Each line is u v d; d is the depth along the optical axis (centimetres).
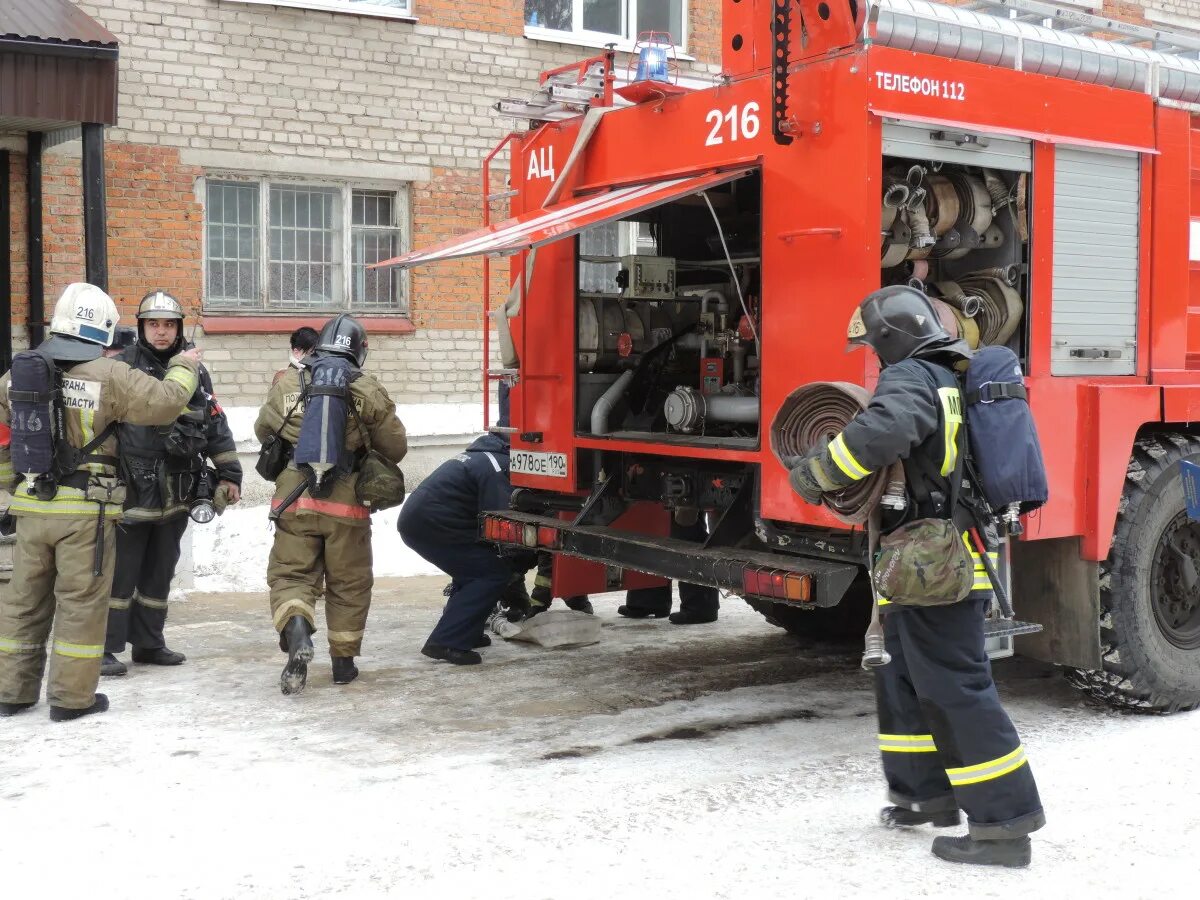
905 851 401
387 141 1079
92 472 548
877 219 471
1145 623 547
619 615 793
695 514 609
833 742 523
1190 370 601
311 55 1038
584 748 512
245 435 1014
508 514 636
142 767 484
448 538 651
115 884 374
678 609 822
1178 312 584
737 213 618
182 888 371
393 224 1109
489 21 1121
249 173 1027
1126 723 554
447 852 398
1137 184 566
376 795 452
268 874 381
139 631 641
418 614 792
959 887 373
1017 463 390
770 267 504
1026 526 515
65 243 943
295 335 701
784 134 483
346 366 598
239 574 897
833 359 478
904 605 385
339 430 585
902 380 384
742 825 423
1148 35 627
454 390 1128
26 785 463
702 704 581
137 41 965
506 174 1148
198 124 994
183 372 572
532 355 638
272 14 1018
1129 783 467
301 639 578
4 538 743
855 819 430
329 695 591
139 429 618
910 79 480
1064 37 555
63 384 545
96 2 948
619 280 617
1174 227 580
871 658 392
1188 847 404
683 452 546
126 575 625
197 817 429
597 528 593
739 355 585
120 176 964
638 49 591
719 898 364
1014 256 531
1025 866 387
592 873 382
